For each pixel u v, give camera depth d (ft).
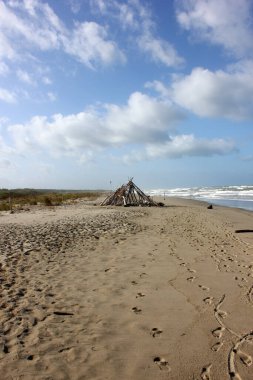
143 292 21.66
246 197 157.99
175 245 36.19
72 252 32.37
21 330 16.12
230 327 16.71
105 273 25.70
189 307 19.26
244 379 12.51
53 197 142.51
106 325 16.90
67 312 18.40
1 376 12.45
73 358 13.82
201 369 13.15
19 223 53.16
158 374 12.83
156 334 16.02
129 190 104.88
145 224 53.21
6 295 20.66
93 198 162.71
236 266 27.99
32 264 27.89
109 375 12.73
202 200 138.62
